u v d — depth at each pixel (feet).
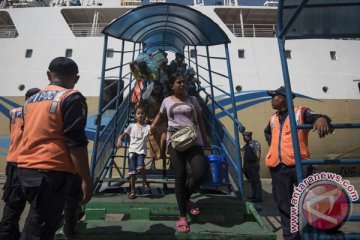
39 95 6.60
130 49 36.24
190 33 18.74
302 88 35.58
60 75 6.88
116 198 11.59
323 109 35.06
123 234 8.49
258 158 20.04
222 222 9.98
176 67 18.54
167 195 12.22
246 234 8.55
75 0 43.37
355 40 39.22
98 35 38.91
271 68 36.29
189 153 9.16
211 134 18.63
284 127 10.12
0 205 17.51
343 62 37.63
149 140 14.26
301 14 8.56
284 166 9.76
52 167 5.93
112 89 35.73
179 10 15.29
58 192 6.02
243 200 11.26
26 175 5.87
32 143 6.05
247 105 34.40
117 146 12.60
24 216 15.51
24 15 39.06
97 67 35.53
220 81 35.01
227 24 45.32
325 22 8.87
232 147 14.17
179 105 9.84
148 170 14.12
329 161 7.50
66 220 8.16
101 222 9.61
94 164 12.42
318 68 36.83
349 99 35.81
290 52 37.42
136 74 15.47
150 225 9.32
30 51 36.65
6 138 33.42
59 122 6.20
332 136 35.06
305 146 9.68
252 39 37.68
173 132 9.56
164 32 19.86
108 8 40.22
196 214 9.86
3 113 34.04
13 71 35.63
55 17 38.78
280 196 9.80
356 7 8.36
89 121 33.04
